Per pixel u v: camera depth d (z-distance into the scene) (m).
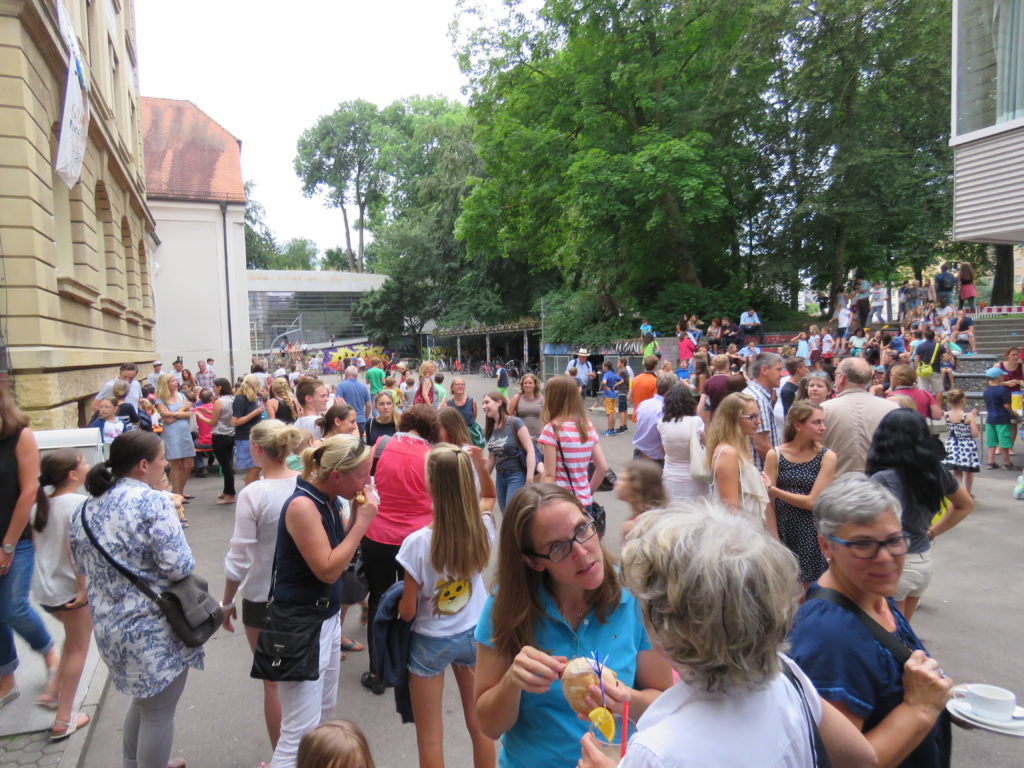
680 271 24.28
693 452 4.80
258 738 3.64
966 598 5.20
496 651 1.87
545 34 22.36
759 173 23.00
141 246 20.23
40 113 8.55
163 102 31.88
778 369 5.35
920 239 21.38
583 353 18.80
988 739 3.39
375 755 3.42
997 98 11.16
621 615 1.89
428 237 47.62
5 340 7.89
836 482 1.87
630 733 1.75
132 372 9.34
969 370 13.56
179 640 2.80
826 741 1.38
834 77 20.28
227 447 9.13
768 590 1.15
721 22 20.91
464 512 2.84
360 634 4.92
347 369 10.44
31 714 3.70
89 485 2.82
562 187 22.42
